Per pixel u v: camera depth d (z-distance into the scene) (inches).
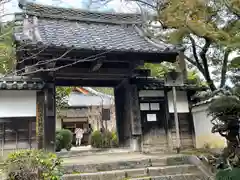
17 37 238.1
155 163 235.3
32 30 295.3
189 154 267.6
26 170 160.2
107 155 303.7
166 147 336.5
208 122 328.8
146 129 337.7
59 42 266.8
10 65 223.8
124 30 368.5
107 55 280.4
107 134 535.2
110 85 380.2
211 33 188.4
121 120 376.2
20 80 283.6
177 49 287.1
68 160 258.1
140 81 342.3
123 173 212.1
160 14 191.8
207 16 186.2
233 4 167.6
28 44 231.0
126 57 290.4
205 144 336.8
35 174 159.8
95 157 283.9
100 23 375.9
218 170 203.8
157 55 292.8
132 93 335.6
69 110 823.1
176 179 211.0
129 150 335.6
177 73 305.6
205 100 328.5
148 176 214.1
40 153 179.0
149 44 309.4
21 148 280.7
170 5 179.2
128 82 339.6
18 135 283.3
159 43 308.2
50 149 281.9
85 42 285.1
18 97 290.5
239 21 196.7
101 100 810.2
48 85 295.9
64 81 351.9
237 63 274.2
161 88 342.3
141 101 343.0
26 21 319.3
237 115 226.1
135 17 382.3
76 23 361.7
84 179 202.2
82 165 216.8
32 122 290.2
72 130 842.8
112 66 319.0
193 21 185.2
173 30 284.4
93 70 303.4
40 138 285.4
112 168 223.3
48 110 289.9
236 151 213.9
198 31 192.9
